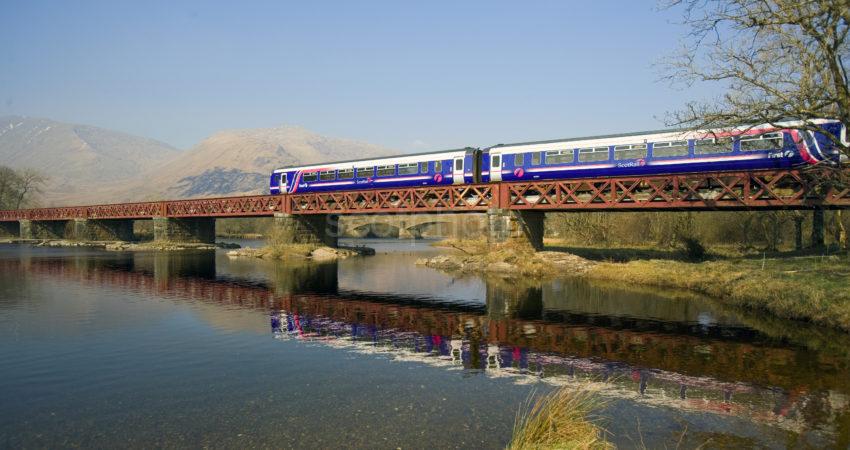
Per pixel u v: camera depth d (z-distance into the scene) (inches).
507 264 1386.6
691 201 1151.0
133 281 1197.1
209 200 2354.8
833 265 936.3
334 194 1855.3
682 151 1158.3
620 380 465.4
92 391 436.8
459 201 1521.9
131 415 383.2
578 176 1312.7
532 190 1502.2
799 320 723.4
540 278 1280.8
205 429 357.1
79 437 344.8
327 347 587.5
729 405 398.6
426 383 456.1
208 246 2615.7
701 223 2092.8
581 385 448.5
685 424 360.8
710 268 1151.0
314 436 345.1
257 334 652.1
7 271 1405.0
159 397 421.7
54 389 442.0
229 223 4756.4
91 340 616.1
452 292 1042.1
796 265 1009.5
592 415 377.1
